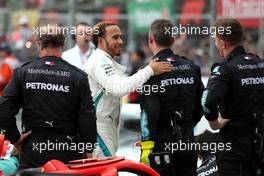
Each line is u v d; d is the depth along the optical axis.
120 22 50.41
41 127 19.56
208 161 21.14
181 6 54.72
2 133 19.53
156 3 43.62
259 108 20.62
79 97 19.67
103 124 21.59
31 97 19.58
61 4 56.84
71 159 19.66
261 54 42.75
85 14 54.19
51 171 16.48
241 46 20.83
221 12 35.50
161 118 20.80
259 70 20.67
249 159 20.45
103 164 16.95
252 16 34.34
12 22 55.00
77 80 19.64
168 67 20.69
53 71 19.66
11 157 20.88
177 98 20.84
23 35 53.59
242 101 20.39
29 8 58.22
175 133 20.78
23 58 50.03
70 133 19.73
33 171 16.42
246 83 20.44
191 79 21.05
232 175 20.34
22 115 19.89
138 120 25.92
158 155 20.52
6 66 40.41
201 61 45.62
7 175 17.14
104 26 21.88
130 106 26.28
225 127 20.61
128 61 48.50
